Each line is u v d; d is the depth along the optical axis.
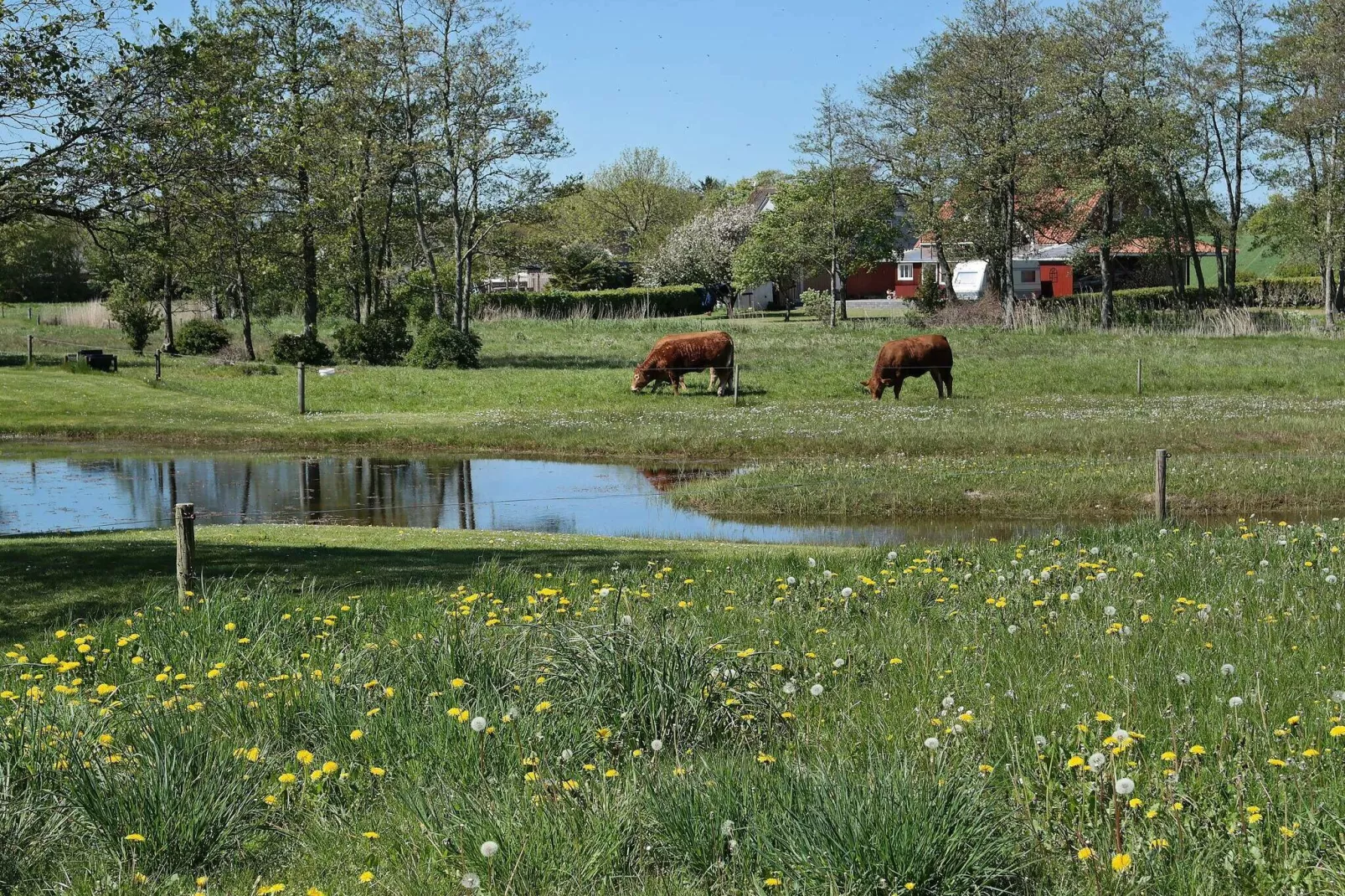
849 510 17.73
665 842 4.40
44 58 13.17
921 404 29.48
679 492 19.19
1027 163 53.28
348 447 24.86
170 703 5.86
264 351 43.78
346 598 8.87
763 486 18.64
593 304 72.06
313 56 36.62
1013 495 17.95
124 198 14.13
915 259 80.81
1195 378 33.81
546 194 42.12
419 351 39.72
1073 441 22.59
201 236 16.08
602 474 21.62
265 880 4.32
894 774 4.47
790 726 5.70
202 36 15.95
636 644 6.11
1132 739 4.87
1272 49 53.56
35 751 5.11
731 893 4.07
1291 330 49.34
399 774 5.14
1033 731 5.16
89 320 56.38
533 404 30.70
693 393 32.38
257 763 5.13
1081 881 4.10
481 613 8.03
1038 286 73.56
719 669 6.02
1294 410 26.69
